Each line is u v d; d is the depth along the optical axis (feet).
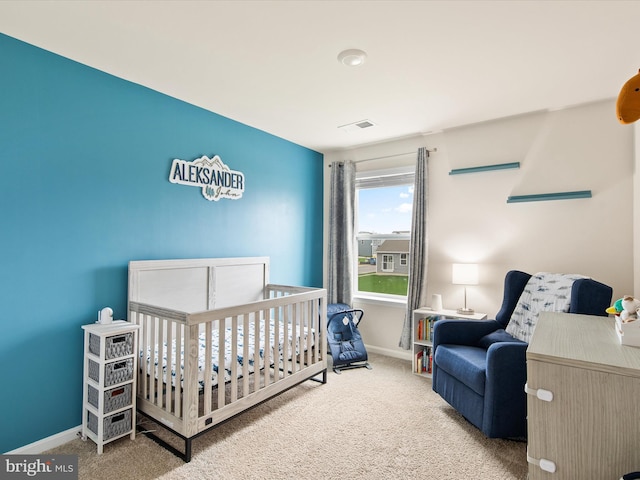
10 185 6.22
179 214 9.04
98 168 7.44
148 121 8.36
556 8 5.44
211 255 9.85
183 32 6.14
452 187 11.35
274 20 5.78
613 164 8.91
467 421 7.75
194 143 9.41
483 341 8.65
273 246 11.96
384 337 12.71
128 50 6.72
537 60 7.02
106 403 6.53
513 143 10.26
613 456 3.61
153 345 7.07
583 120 9.29
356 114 10.07
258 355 7.63
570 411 3.81
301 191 13.23
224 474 5.91
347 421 7.72
